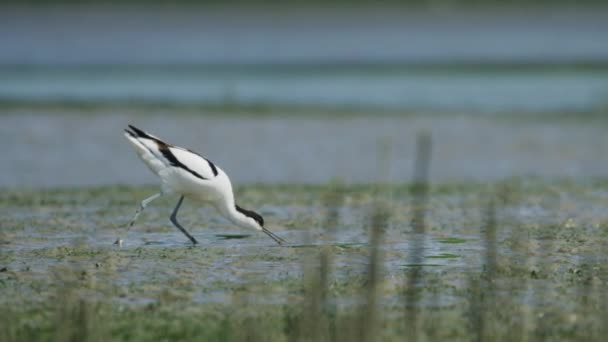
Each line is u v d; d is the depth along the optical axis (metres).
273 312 8.76
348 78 35.66
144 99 29.38
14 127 23.45
